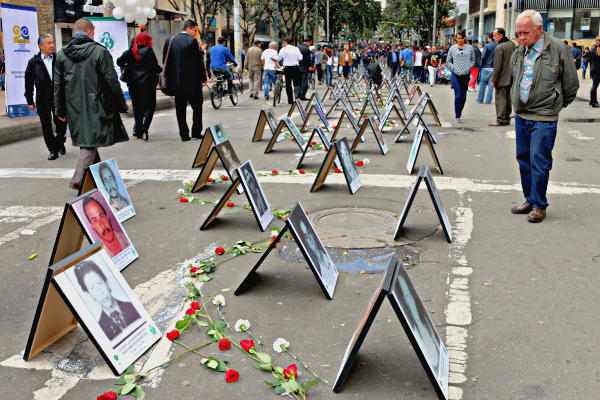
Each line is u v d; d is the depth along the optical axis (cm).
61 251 461
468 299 441
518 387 329
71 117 745
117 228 523
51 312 369
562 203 691
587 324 399
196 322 412
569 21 4159
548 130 603
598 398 318
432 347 333
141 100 1198
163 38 2412
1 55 2641
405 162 953
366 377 344
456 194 742
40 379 348
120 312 369
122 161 998
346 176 746
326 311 428
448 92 2598
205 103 2147
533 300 437
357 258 527
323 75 3391
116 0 1756
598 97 2064
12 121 1378
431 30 6881
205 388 336
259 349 377
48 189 815
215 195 761
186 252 557
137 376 347
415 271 496
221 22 5041
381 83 2511
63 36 2075
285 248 561
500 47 1353
